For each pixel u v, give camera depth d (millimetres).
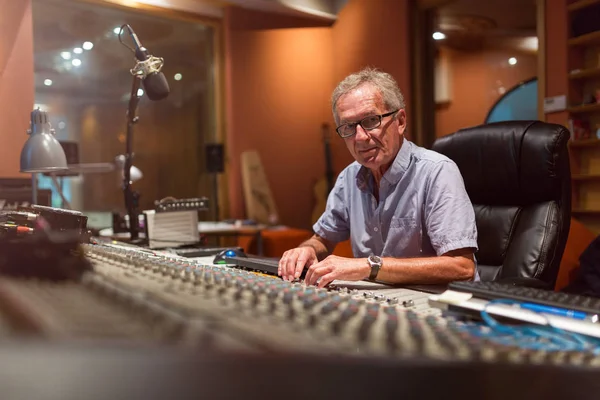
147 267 849
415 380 388
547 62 3996
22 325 396
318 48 6137
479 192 1760
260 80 5812
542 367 411
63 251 596
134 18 5234
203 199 2230
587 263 2824
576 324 585
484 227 1704
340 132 1473
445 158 1460
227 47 5609
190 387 361
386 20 5344
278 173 5934
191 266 996
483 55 5375
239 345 377
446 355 399
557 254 1542
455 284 775
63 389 349
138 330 392
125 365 358
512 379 406
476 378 399
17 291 505
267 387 369
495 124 1743
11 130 3135
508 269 1578
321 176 6184
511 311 643
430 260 1195
